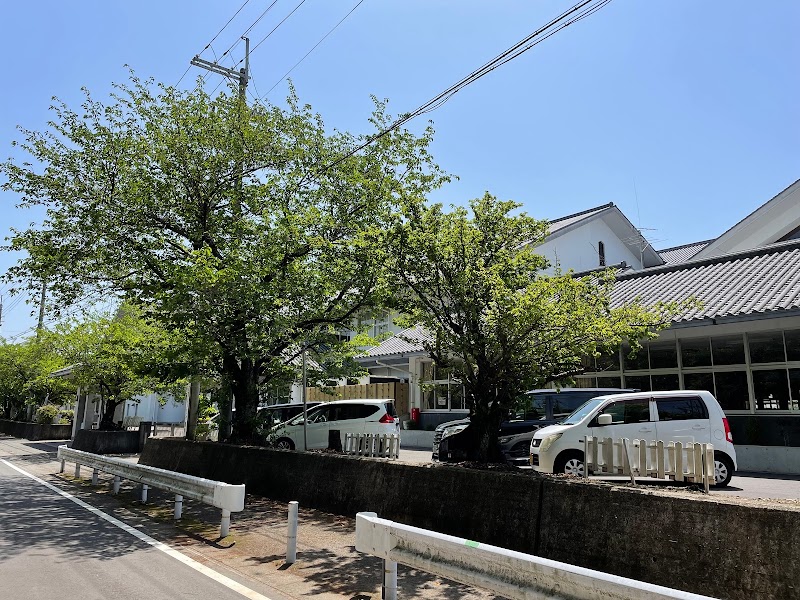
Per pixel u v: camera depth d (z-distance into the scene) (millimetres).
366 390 23812
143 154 12570
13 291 12500
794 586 4215
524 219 8523
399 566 6426
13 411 42719
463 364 8492
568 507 5930
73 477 14859
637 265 29781
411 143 12883
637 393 10531
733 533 4656
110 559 6691
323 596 5363
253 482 11469
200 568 6289
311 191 13109
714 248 19625
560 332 7504
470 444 8766
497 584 3934
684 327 13039
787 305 11344
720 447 10055
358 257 10883
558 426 10633
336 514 9180
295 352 14078
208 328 11008
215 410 19312
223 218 13102
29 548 7246
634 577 5125
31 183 12133
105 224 12227
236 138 12945
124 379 21891
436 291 8359
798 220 18031
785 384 12984
